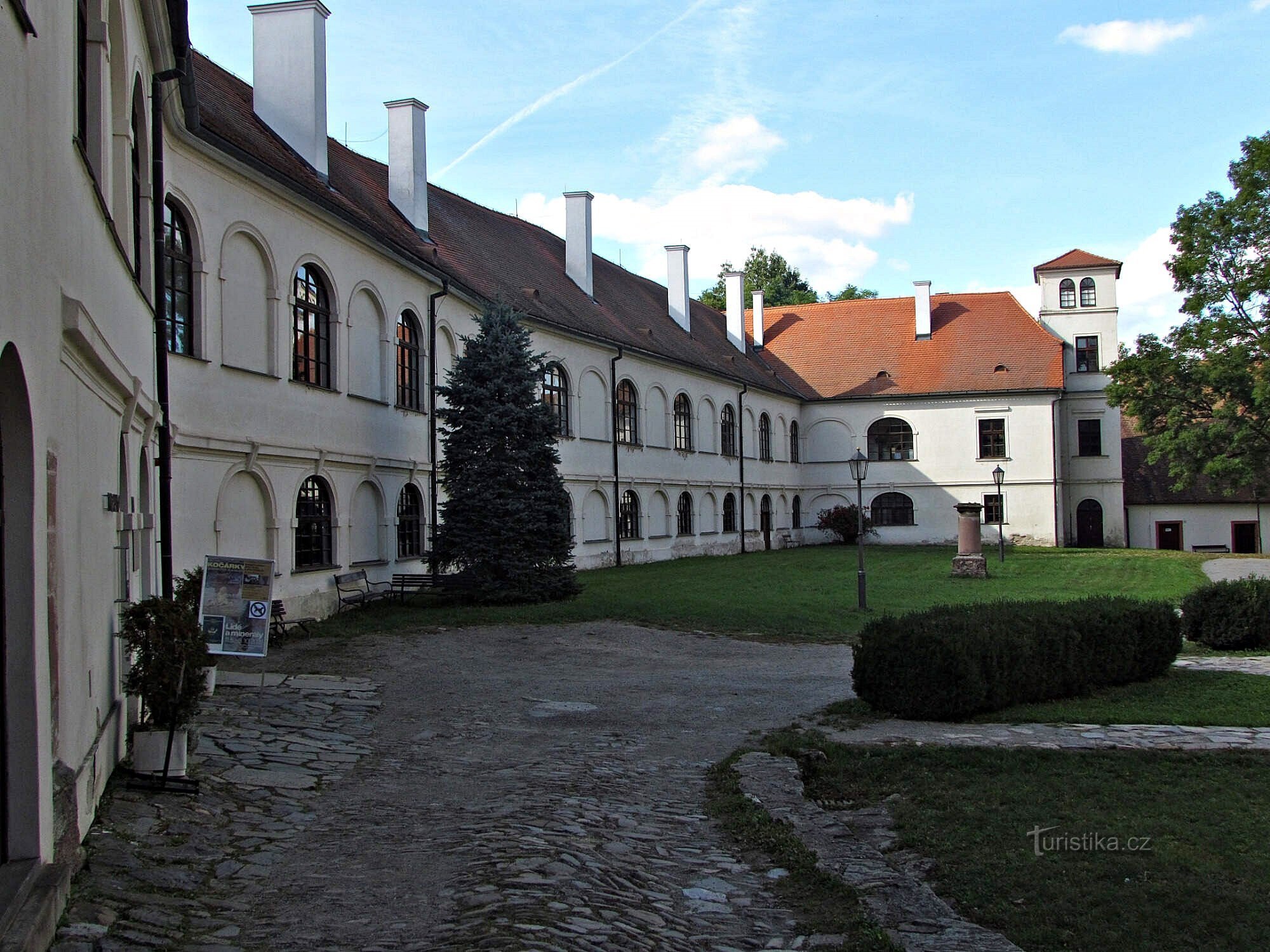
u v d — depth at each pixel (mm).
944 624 13234
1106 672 14992
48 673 5680
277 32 24719
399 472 26266
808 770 10578
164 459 14758
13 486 5348
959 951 5965
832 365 63125
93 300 7477
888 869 7375
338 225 22828
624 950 5645
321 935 5863
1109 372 47938
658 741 12016
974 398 59062
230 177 18938
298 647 18281
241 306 19531
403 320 27047
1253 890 7230
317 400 22094
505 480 24688
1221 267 45281
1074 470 59781
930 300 63281
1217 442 45094
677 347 48562
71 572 6570
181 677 8828
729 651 19688
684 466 47812
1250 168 44219
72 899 5973
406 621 21516
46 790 5566
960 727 12352
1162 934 6484
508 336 25391
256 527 20016
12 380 5074
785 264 97688
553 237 47688
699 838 8250
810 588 31328
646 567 40312
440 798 9188
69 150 6441
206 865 7062
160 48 13961
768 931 6355
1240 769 10398
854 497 61156
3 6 4656
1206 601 19906
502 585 24547
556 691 15180
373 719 12750
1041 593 30312
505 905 6117
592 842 7754
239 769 9750
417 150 30828
